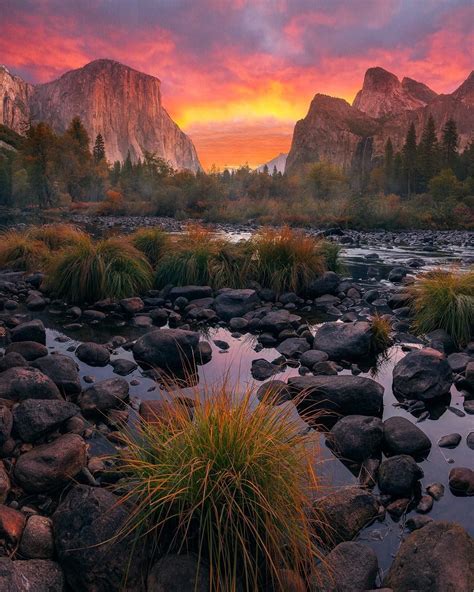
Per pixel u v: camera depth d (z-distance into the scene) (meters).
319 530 2.60
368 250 18.08
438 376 4.44
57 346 5.68
